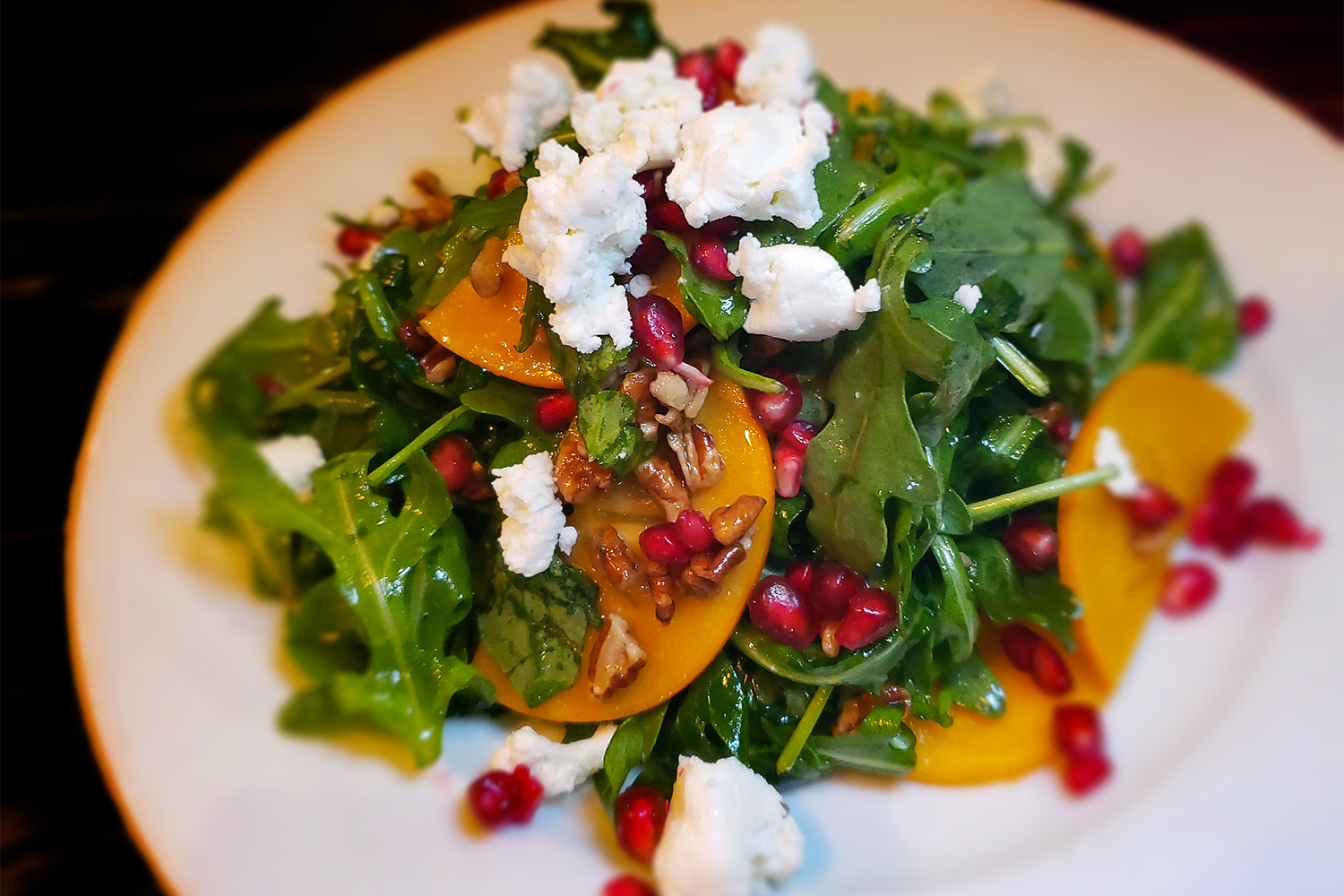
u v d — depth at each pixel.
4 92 0.32
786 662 0.22
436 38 0.31
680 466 0.22
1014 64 0.29
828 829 0.21
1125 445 0.25
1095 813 0.21
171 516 0.24
